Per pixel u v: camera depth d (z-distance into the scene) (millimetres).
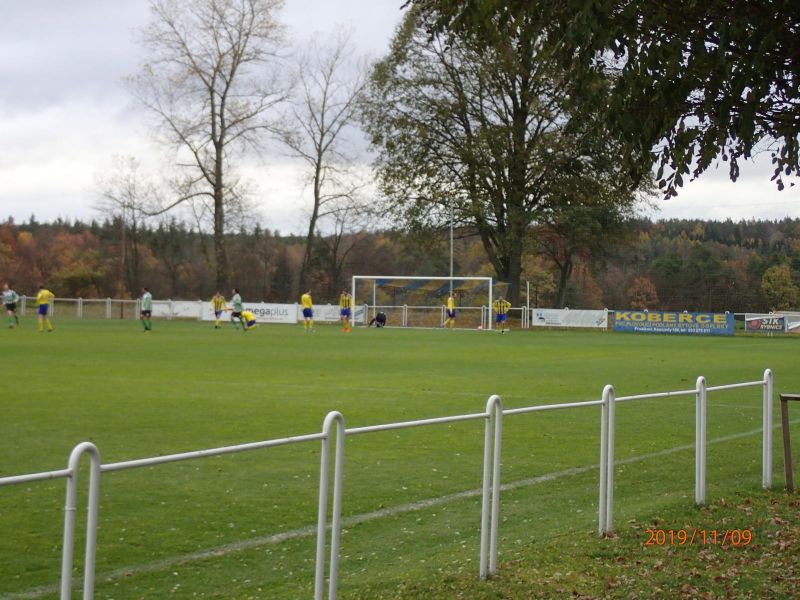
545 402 16078
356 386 18500
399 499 8352
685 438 12391
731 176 6871
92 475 4223
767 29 5980
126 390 17031
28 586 5801
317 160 62969
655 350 33469
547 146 51375
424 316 56469
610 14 6355
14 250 87688
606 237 56406
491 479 7090
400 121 54844
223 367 22656
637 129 6727
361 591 5953
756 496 9195
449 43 8047
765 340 43219
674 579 6508
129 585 5914
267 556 6598
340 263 77188
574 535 7531
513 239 54406
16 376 19516
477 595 5957
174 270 84000
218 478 7785
